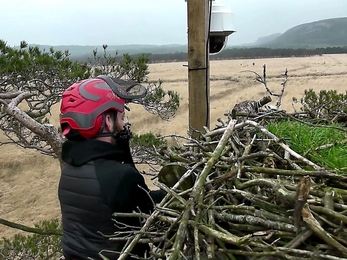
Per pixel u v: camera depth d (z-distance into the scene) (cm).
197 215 145
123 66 497
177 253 134
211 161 164
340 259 122
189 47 278
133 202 168
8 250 454
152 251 154
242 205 151
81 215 170
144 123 1739
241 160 175
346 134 235
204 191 162
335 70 5388
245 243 131
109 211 165
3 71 440
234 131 209
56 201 1233
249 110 272
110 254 167
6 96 327
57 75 477
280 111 249
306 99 462
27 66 458
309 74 4669
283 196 134
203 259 147
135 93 188
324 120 276
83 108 171
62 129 181
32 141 455
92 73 491
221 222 156
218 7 291
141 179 172
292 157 192
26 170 1411
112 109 175
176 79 4384
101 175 167
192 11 273
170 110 538
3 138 1611
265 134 213
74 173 174
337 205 141
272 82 3534
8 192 1282
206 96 280
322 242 134
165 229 159
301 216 131
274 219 142
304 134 226
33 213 1169
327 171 159
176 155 203
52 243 449
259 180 150
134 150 451
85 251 169
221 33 288
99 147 172
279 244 139
